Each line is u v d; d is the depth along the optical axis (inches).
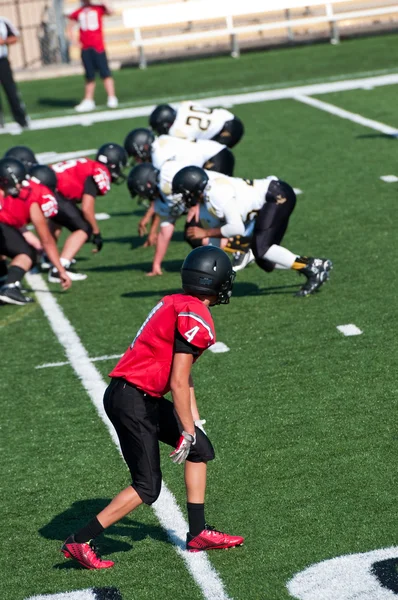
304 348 885.2
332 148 1617.9
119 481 689.6
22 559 606.9
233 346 905.5
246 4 2420.0
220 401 794.8
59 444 749.9
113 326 982.4
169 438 581.9
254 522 621.9
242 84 2251.5
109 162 1139.3
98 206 1461.6
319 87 2117.4
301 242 1184.2
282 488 658.2
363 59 2386.8
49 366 898.7
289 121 1841.8
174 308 552.4
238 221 960.3
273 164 1552.7
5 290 1056.2
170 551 602.2
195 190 952.9
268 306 998.4
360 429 729.0
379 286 1018.7
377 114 1824.6
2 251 1073.5
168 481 687.1
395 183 1393.9
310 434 728.3
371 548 583.8
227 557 588.7
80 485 688.4
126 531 629.6
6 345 960.3
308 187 1416.1
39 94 2368.4
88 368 885.8
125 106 2130.9
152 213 1149.1
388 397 775.7
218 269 561.0
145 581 572.7
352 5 2669.8
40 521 647.8
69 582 577.9
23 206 1031.6
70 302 1066.1
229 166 1159.6
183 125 1250.6
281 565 575.5
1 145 1859.0
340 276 1061.1
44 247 1036.5
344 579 557.0
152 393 565.0
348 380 812.6
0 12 2704.2
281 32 2728.8
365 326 920.3
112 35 2721.5
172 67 2544.3
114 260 1205.7
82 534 579.8
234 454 709.3
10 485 695.7
